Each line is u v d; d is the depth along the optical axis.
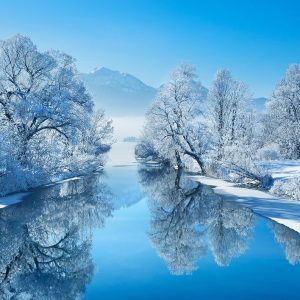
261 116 67.50
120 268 18.06
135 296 14.84
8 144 34.59
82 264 18.69
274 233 22.50
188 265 18.14
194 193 37.91
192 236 23.42
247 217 26.66
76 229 25.52
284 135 56.69
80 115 43.00
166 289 15.42
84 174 56.56
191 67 54.88
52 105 39.47
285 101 61.72
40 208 30.92
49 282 16.88
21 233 24.33
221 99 54.94
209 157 52.19
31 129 40.47
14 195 35.53
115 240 22.84
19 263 19.59
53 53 43.62
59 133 45.38
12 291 16.08
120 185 46.53
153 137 59.53
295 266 17.52
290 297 14.38
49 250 21.41
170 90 53.16
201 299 14.37
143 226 26.19
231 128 54.22
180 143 53.19
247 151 40.44
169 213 30.16
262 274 16.69
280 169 40.38
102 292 15.30
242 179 40.12
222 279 16.30
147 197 37.59
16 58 39.19
